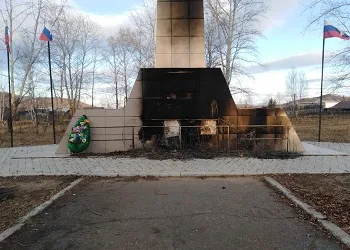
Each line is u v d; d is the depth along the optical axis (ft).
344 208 13.61
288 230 11.69
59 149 29.32
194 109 29.19
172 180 19.77
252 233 11.45
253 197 15.99
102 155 27.76
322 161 24.64
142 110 29.35
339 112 130.93
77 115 29.40
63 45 90.02
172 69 29.22
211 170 21.71
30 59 71.92
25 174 21.11
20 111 107.34
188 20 30.81
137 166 23.21
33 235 11.39
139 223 12.50
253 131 29.12
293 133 29.17
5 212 13.76
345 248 10.18
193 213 13.64
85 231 11.75
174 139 29.14
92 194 16.76
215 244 10.55
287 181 18.88
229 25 61.57
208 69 29.19
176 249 10.21
